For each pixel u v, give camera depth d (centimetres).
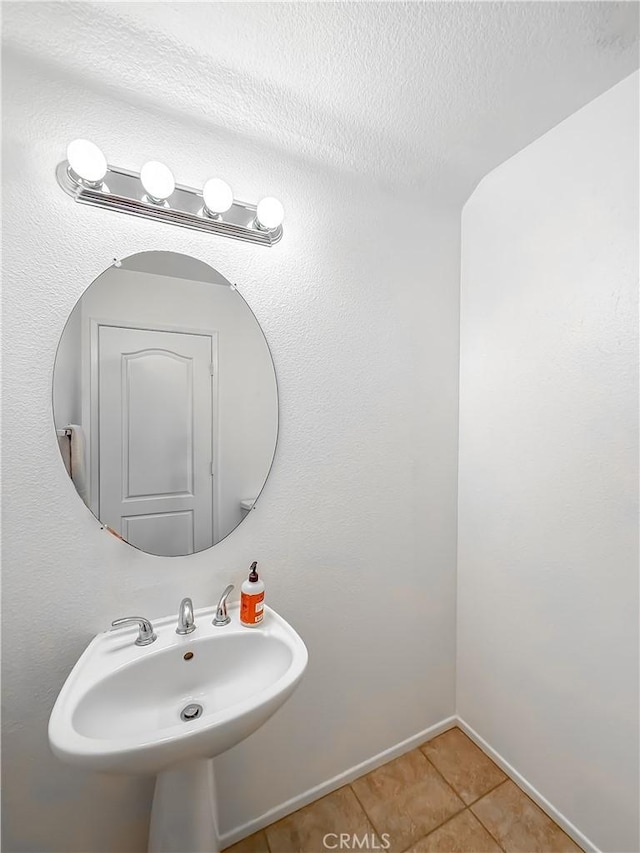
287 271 133
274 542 133
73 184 99
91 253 105
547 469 135
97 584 108
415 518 162
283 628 112
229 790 127
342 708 147
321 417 140
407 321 158
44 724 102
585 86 114
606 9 92
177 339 117
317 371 139
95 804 108
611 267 116
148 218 110
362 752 151
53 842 104
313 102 115
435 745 165
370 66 104
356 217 146
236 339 125
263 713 86
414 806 138
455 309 171
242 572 128
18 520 99
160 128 112
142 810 113
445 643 171
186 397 119
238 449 126
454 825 132
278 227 124
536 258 138
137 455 113
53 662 103
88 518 107
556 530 133
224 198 108
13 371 98
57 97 100
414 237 159
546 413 135
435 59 103
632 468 112
